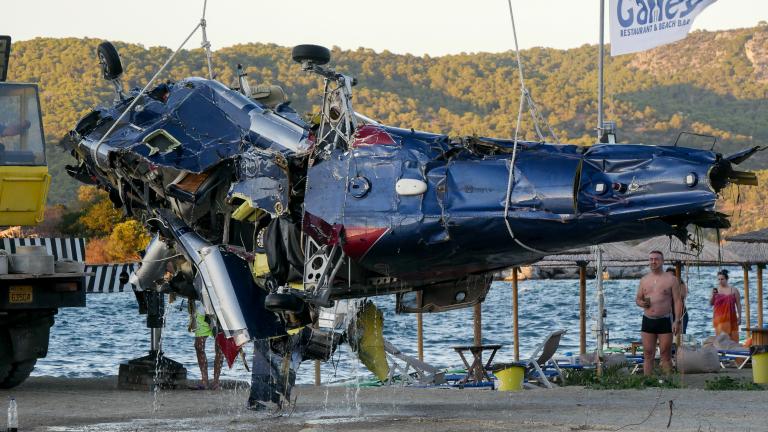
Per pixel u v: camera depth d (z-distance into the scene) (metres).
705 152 40.12
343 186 43.00
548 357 71.75
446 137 43.59
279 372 49.53
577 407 50.53
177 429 44.28
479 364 69.81
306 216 43.09
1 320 63.44
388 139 43.38
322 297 43.00
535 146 42.41
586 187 40.50
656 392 58.38
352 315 49.62
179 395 60.25
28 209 71.19
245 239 47.31
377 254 42.28
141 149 47.34
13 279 61.81
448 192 41.78
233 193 45.50
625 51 70.12
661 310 69.50
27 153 70.38
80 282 64.12
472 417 46.56
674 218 40.91
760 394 55.88
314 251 43.69
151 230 50.53
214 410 51.44
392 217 41.88
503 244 41.56
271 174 45.03
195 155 46.72
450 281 46.94
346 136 43.94
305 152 44.66
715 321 93.75
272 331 45.34
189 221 48.53
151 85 51.84
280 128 46.22
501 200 41.06
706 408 48.75
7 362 63.75
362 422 44.78
